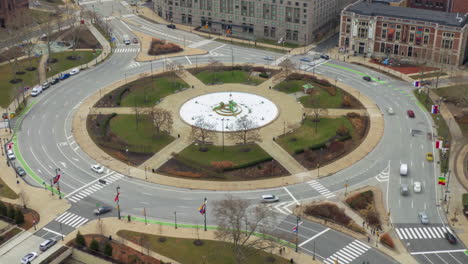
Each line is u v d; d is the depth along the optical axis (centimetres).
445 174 18800
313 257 14962
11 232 16038
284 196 17650
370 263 14825
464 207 17112
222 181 18438
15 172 19025
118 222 16500
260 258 14912
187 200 17512
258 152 19950
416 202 17425
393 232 16088
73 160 19750
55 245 15262
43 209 17088
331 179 18550
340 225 16262
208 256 15025
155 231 16075
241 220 16412
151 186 18250
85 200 17562
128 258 14688
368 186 18188
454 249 15412
